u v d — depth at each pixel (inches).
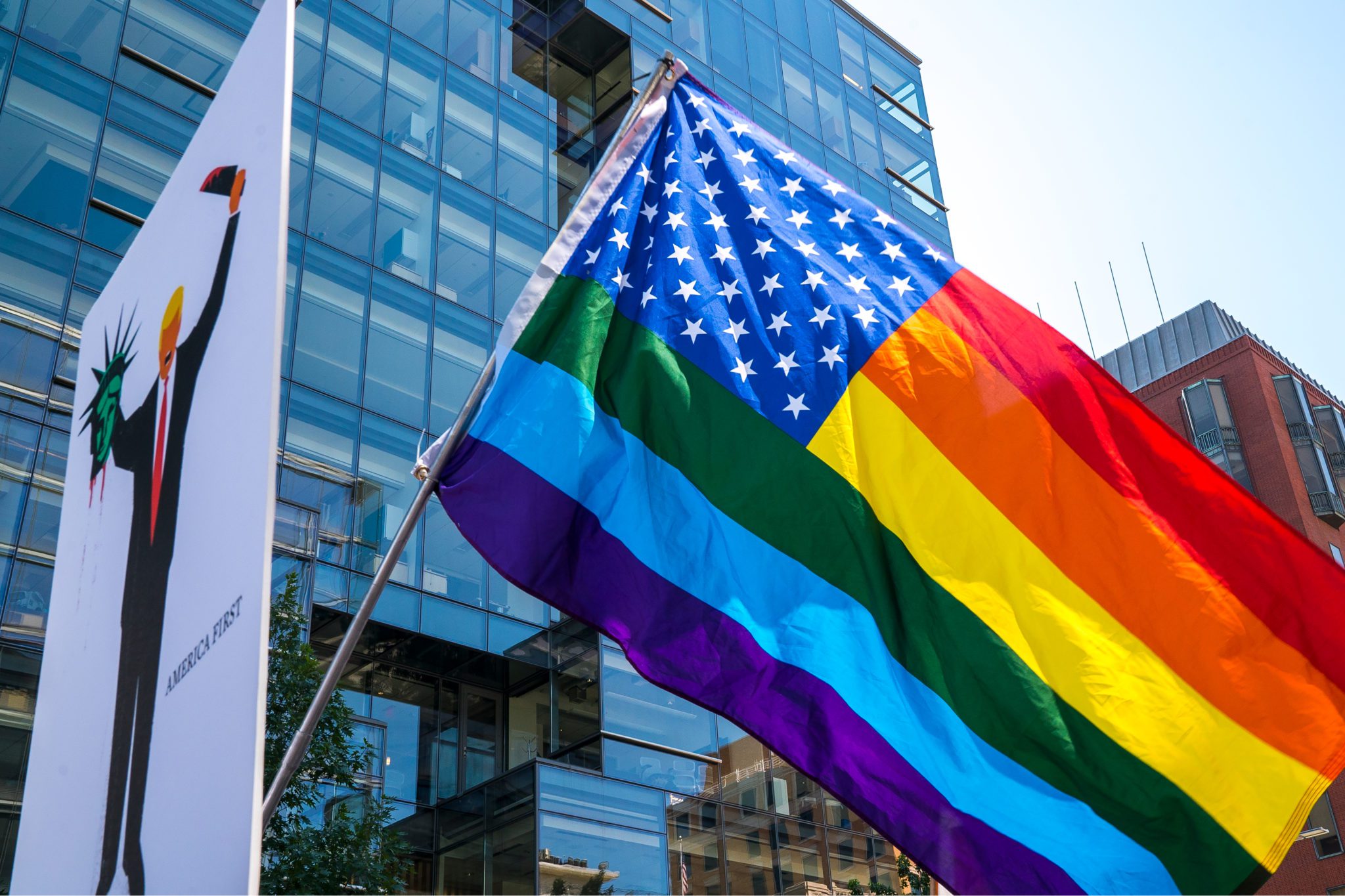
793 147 1472.7
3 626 621.3
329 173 983.0
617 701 905.5
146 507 212.1
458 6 1173.1
